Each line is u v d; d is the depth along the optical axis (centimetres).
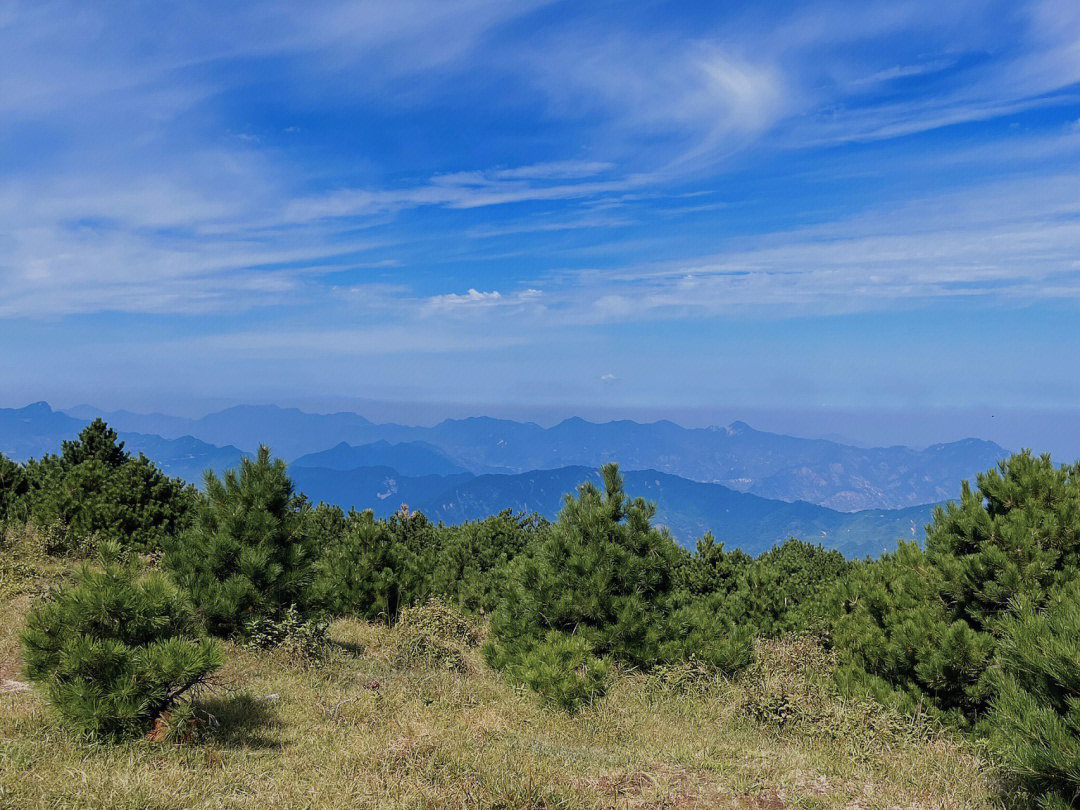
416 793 607
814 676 1166
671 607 1365
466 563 2416
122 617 730
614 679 1202
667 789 711
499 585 2059
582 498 1414
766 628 1703
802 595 1802
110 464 2219
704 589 1927
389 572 1733
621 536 1361
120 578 754
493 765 696
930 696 989
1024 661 641
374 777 639
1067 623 636
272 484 1339
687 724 1036
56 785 560
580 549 1346
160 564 1355
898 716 948
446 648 1354
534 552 1435
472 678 1213
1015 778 702
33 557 1527
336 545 1945
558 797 639
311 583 1350
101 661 688
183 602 809
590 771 757
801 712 1012
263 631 1193
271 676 1048
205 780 614
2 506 1962
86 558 1600
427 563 2091
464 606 2019
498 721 916
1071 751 573
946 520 1109
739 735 988
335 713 870
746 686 1143
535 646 1276
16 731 675
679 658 1280
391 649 1330
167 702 729
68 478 1833
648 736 938
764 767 800
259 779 641
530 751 788
